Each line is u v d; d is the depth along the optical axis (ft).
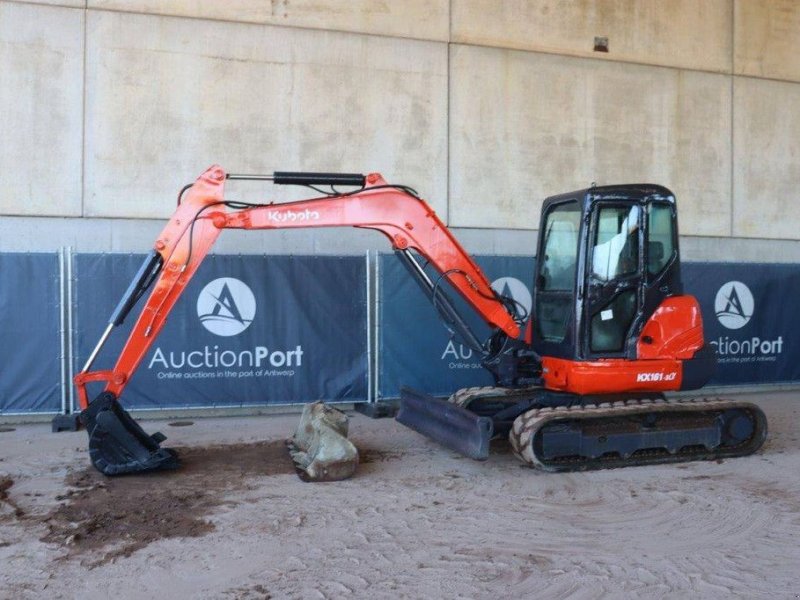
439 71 30.89
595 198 20.22
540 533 15.01
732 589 12.28
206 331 26.71
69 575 12.73
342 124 29.81
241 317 27.04
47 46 26.91
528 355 21.57
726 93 35.32
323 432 19.93
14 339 25.34
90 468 19.89
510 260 29.78
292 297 27.53
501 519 15.87
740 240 35.53
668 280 21.04
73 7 27.09
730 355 32.37
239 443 23.29
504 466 20.38
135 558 13.50
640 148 33.91
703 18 34.81
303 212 19.76
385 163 30.32
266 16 28.89
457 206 31.22
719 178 35.14
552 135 32.50
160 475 19.27
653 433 20.45
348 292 28.12
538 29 32.19
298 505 16.71
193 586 12.30
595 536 14.84
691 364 21.04
